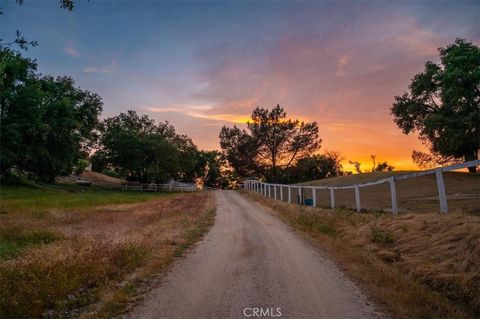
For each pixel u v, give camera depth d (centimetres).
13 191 3356
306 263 845
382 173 4881
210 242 1152
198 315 524
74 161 5097
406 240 916
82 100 5294
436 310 544
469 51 4016
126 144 6206
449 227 847
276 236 1259
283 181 6812
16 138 3631
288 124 5972
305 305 563
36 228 1320
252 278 718
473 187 2597
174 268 808
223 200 3431
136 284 681
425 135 4659
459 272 654
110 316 525
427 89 4484
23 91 3691
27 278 624
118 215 1903
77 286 643
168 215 1959
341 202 2342
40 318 523
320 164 8825
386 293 607
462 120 3862
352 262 838
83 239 1047
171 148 6500
